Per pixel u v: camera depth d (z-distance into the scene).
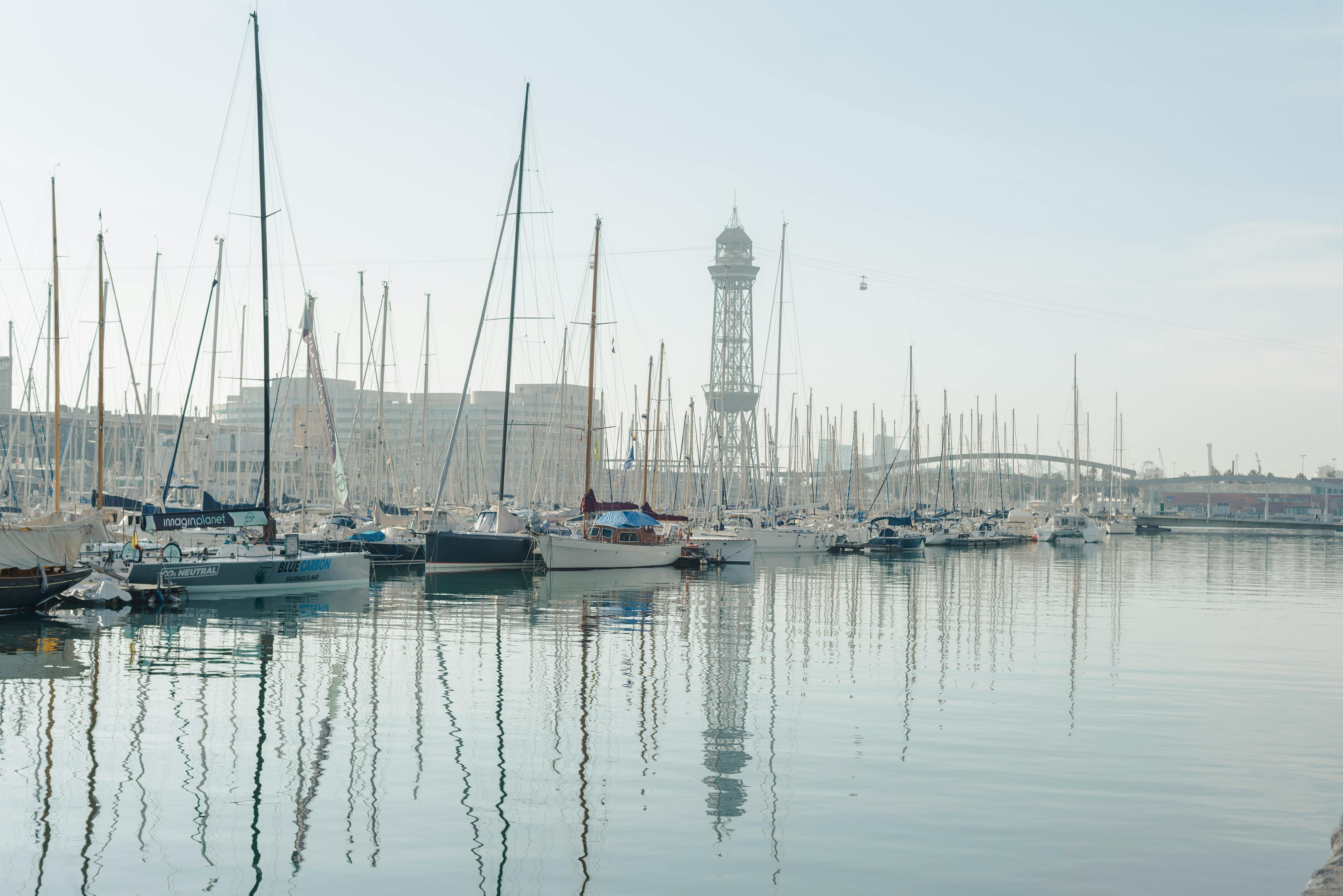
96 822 17.95
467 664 33.62
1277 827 18.20
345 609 48.47
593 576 67.81
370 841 17.12
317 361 75.25
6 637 38.59
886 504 137.62
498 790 19.94
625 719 25.91
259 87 54.00
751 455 126.44
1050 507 172.75
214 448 91.81
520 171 68.75
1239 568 96.25
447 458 68.31
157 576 48.25
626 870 15.93
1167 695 29.78
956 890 15.29
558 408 111.25
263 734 24.05
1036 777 21.09
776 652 36.94
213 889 15.19
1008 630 44.44
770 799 19.48
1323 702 28.95
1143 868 16.20
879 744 23.61
